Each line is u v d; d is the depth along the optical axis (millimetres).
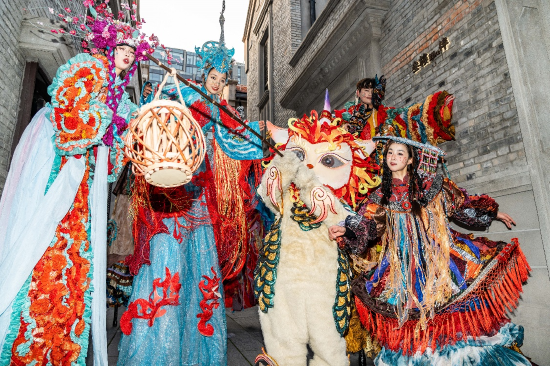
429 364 1867
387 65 5141
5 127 3395
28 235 1747
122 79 2299
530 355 2770
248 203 3084
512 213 2998
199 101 2781
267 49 12992
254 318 4379
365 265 2311
